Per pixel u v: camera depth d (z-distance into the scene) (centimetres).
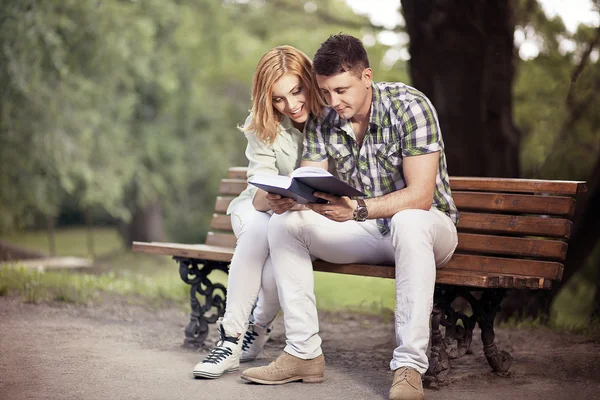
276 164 386
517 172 722
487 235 377
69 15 1280
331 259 354
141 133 1698
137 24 1450
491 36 693
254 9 1845
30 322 472
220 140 1977
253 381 335
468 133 698
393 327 515
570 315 789
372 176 357
